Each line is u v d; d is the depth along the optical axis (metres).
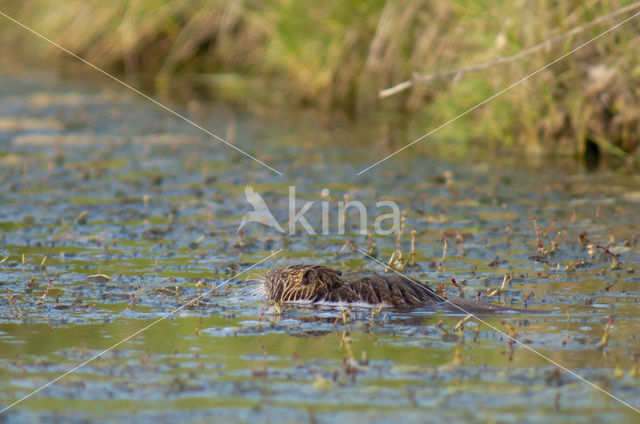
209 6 28.31
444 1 21.20
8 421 6.81
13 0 35.59
